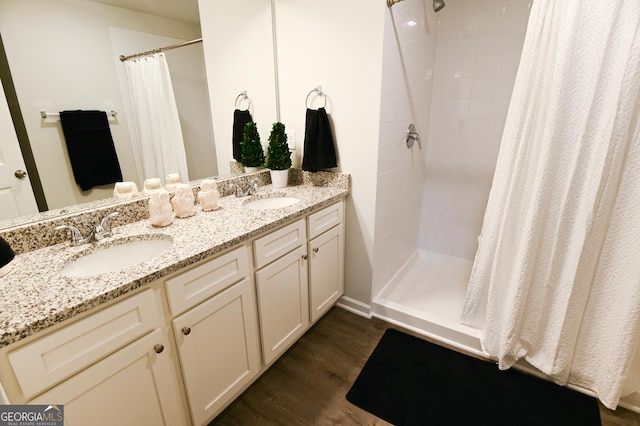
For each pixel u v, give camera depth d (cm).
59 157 120
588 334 144
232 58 178
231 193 186
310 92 189
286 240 149
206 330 115
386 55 163
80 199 126
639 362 133
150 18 142
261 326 143
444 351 178
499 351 163
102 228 124
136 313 92
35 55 110
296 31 183
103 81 129
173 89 157
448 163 254
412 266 269
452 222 265
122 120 138
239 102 187
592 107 123
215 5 166
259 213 147
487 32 215
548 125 132
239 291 127
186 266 103
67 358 79
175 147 161
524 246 144
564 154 133
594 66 120
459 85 233
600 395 142
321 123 183
